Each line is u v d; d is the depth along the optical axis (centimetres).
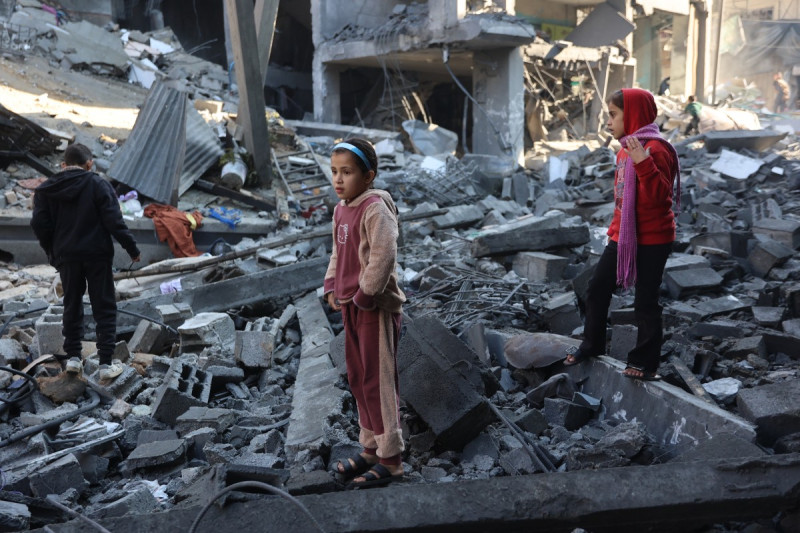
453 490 265
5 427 455
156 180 1143
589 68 2214
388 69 2141
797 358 490
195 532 247
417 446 382
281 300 715
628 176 363
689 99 2236
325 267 720
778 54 3809
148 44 2048
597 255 757
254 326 625
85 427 439
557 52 2053
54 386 489
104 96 1622
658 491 262
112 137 1370
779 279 709
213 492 276
